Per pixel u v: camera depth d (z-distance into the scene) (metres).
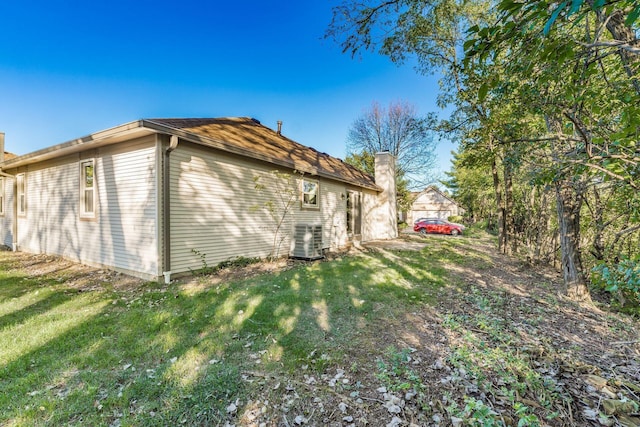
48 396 2.08
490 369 2.49
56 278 5.54
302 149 11.65
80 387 2.20
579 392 2.21
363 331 3.27
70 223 7.08
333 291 4.68
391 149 22.61
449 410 1.91
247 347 2.84
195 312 3.72
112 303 4.09
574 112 2.66
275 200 8.04
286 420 1.92
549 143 4.24
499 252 10.49
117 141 5.78
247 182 7.18
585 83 2.67
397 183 23.20
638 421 1.88
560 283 5.91
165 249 5.30
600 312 4.21
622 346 3.06
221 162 6.52
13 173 9.14
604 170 2.26
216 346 2.84
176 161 5.57
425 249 10.43
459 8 7.50
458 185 34.62
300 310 3.84
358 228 12.80
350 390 2.22
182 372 2.40
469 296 4.75
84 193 6.71
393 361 2.57
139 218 5.52
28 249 8.59
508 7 1.41
